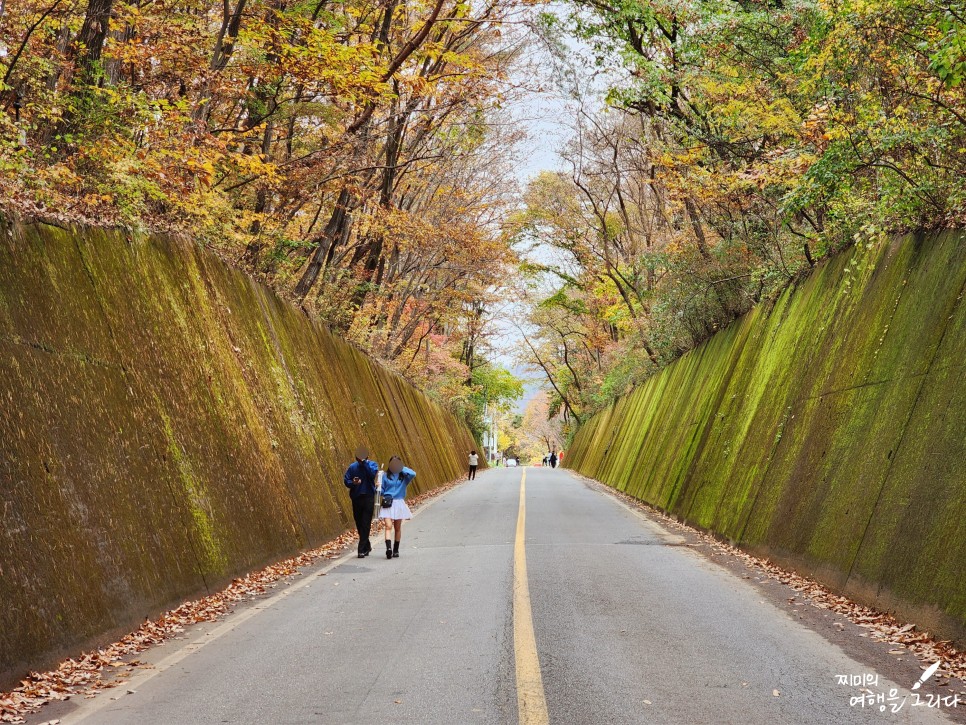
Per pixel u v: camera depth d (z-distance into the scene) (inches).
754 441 653.9
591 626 324.2
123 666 277.0
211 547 420.8
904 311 449.4
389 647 296.4
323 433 774.5
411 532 713.6
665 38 894.4
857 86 485.4
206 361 519.5
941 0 385.1
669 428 1114.1
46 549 282.4
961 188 436.8
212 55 631.8
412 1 850.8
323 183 812.6
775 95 670.5
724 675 253.8
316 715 220.2
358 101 687.7
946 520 315.9
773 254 814.5
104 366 381.7
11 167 386.9
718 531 650.8
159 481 392.2
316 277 939.3
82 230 426.0
